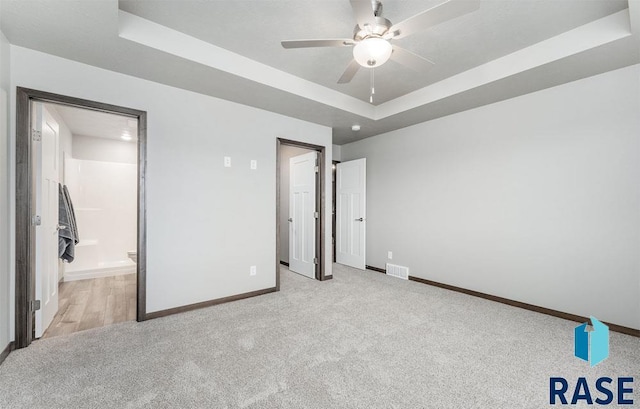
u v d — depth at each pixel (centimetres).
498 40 234
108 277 421
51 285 254
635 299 235
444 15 156
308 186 427
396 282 395
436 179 380
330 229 414
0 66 189
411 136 412
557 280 275
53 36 195
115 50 212
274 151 350
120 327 243
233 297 313
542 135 286
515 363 190
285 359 193
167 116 272
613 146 246
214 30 220
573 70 246
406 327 246
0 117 188
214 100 301
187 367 183
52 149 253
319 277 405
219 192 304
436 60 266
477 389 163
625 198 240
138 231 256
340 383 168
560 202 274
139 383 166
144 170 258
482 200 332
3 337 191
